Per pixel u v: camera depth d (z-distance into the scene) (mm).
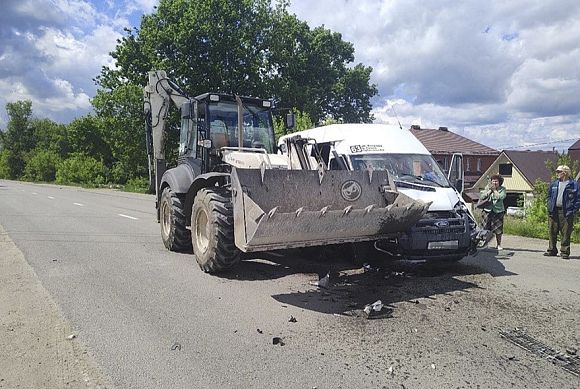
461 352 4203
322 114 42719
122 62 33938
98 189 39844
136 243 9766
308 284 6449
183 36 31359
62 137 84375
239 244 5785
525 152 40719
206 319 5043
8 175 91562
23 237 10516
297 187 6379
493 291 6145
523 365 3951
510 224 12320
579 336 4594
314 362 3986
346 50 43938
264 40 36906
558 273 7215
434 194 7078
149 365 3920
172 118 13898
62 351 4195
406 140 8273
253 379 3680
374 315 5184
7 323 4887
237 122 8586
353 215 5859
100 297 5820
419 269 7355
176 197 8648
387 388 3553
